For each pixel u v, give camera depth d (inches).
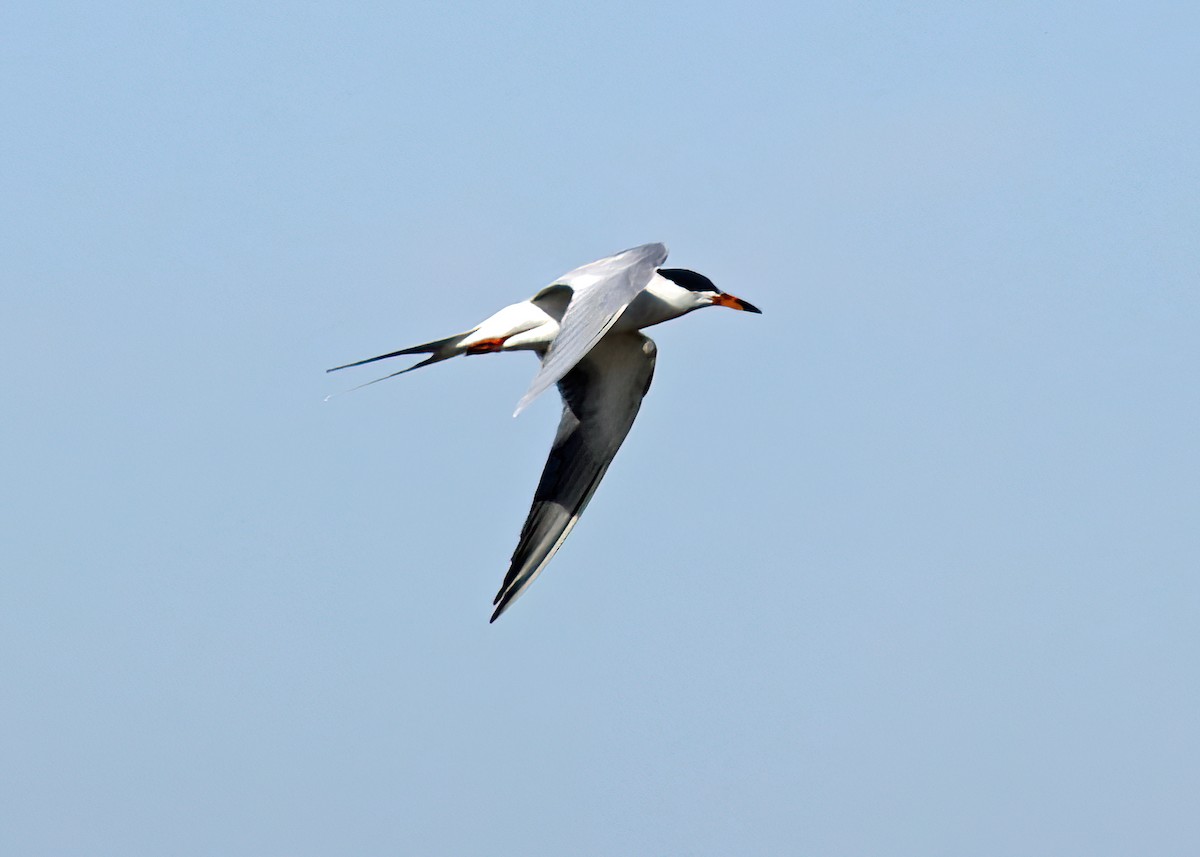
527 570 616.4
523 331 589.9
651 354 631.2
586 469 626.2
